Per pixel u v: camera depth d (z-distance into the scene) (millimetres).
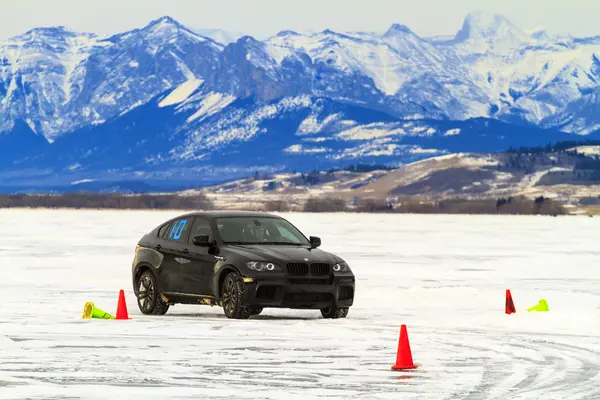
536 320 58969
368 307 69062
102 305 69625
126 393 34719
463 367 40781
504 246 189500
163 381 37188
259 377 38156
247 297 56438
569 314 61562
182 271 59906
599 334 52250
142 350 45312
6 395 34219
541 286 93000
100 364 41156
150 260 61969
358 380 37562
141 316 60844
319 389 35656
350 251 165375
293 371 39594
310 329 53500
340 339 49406
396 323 57375
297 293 56562
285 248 58625
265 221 61594
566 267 124188
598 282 98375
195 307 67562
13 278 99312
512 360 42781
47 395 34281
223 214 61031
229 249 58031
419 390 35438
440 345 47656
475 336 51281
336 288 57719
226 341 48500
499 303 72375
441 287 89625
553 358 43375
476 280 100812
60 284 91312
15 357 43062
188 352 44656
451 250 171375
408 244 196500
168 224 62625
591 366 41094
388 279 101438
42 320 58531
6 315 61906
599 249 177500
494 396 34281
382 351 45188
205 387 35969
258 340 48938
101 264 123562
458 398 33906
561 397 34062
